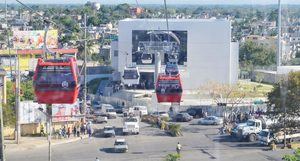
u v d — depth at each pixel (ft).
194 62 396.78
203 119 300.61
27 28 630.74
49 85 134.00
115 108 341.00
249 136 250.16
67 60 136.26
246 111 315.78
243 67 501.97
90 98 364.79
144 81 401.90
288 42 574.56
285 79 249.96
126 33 406.41
